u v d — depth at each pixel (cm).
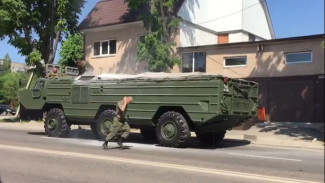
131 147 1368
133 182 802
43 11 2789
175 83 1397
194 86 1362
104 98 1553
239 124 1521
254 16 3100
